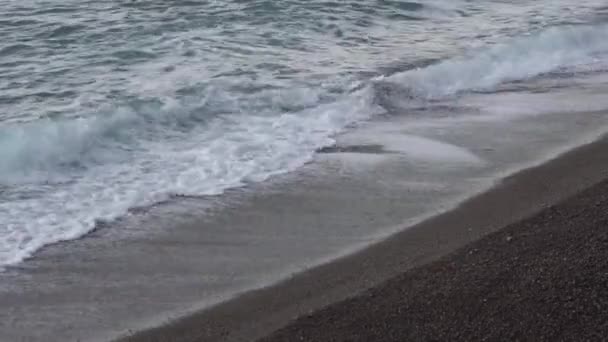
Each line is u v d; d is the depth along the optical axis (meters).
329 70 10.25
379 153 7.71
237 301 5.05
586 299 4.52
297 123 8.45
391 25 12.59
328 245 5.86
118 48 10.97
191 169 7.25
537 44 11.44
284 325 4.57
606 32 12.09
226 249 5.86
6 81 9.61
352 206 6.57
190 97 8.95
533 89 9.80
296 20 12.47
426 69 10.15
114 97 8.99
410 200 6.64
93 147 7.53
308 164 7.44
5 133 7.46
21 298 5.19
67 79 9.71
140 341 4.66
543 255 5.11
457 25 12.73
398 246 5.74
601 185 6.47
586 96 9.48
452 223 6.11
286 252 5.78
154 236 6.06
